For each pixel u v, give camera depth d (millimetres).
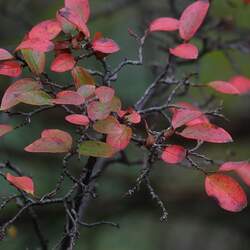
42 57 1598
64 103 1541
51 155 2713
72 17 1584
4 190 2318
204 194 2793
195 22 1682
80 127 1623
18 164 2650
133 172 2729
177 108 1681
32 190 1574
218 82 1697
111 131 1553
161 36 2514
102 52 1601
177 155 1587
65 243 1683
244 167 1655
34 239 2256
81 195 1642
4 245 2215
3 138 2596
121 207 2697
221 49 2102
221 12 2453
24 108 2729
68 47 1602
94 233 2701
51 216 2459
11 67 1598
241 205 1581
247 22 2535
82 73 1593
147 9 2590
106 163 1896
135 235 2764
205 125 1585
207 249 2795
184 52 1660
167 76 1896
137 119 1578
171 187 2775
